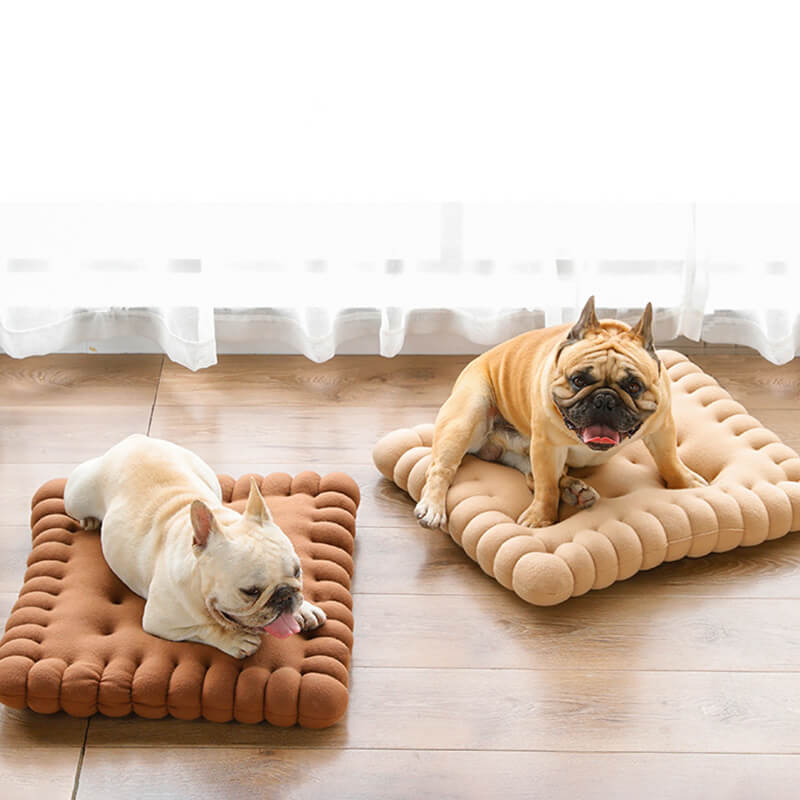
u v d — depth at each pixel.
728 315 3.04
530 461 2.54
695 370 2.85
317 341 2.96
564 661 2.15
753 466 2.51
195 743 1.97
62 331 2.98
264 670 2.02
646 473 2.54
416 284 3.00
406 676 2.11
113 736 1.99
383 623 2.23
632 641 2.19
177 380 3.03
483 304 2.97
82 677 1.99
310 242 2.86
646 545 2.30
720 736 1.99
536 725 2.01
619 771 1.92
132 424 2.84
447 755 1.95
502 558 2.27
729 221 2.88
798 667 2.13
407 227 2.89
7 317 2.91
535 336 2.49
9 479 2.62
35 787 1.89
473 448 2.58
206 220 2.81
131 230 2.84
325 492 2.48
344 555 2.32
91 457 2.71
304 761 1.94
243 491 2.50
